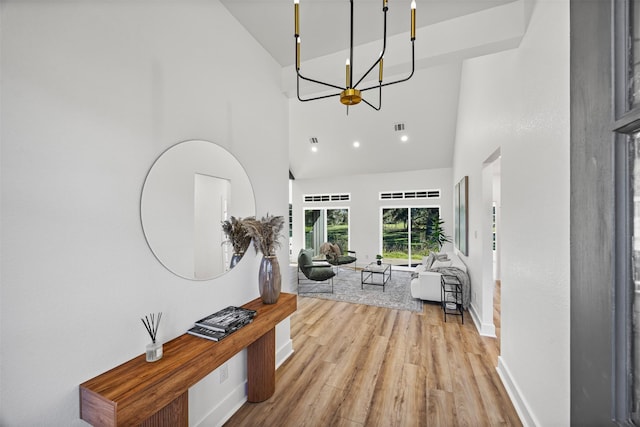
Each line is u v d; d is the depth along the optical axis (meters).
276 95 2.59
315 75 2.54
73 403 1.06
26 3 0.95
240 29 2.09
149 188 1.39
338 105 5.92
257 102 2.30
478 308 3.41
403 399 2.03
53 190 1.02
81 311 1.10
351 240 7.77
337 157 7.23
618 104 0.69
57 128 1.03
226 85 1.95
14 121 0.93
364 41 2.31
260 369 2.00
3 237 0.90
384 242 7.48
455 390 2.13
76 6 1.09
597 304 0.77
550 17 1.49
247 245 2.06
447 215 6.69
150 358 1.25
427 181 6.90
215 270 1.81
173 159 1.53
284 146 2.72
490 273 3.17
